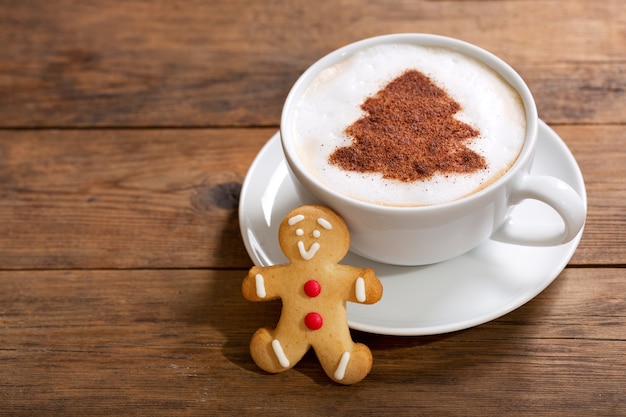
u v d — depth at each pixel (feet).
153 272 1.58
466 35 1.91
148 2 2.05
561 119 1.73
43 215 1.68
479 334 1.46
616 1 1.94
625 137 1.69
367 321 1.41
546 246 1.43
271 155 1.62
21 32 2.01
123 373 1.46
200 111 1.82
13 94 1.89
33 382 1.46
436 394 1.41
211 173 1.72
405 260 1.44
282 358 1.39
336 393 1.42
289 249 1.40
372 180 1.39
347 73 1.52
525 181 1.38
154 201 1.68
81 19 2.03
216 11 2.02
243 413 1.41
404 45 1.55
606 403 1.38
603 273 1.51
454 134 1.43
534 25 1.91
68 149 1.78
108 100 1.86
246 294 1.41
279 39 1.95
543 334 1.45
